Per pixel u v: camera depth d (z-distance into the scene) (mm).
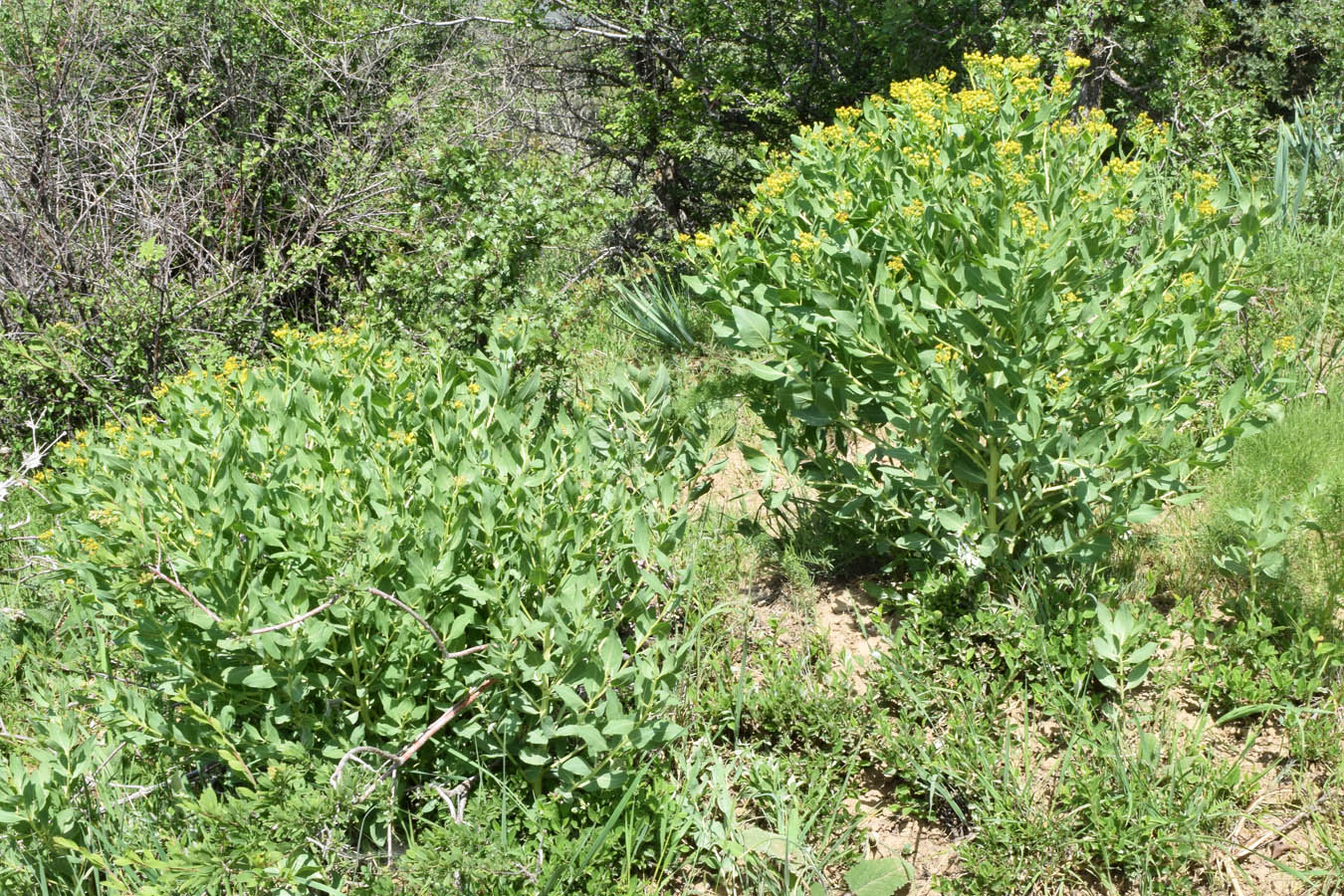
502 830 2588
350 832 2797
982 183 3424
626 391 4086
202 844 2299
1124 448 3234
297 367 3873
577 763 2695
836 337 3455
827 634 3549
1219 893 2678
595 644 2760
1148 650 3102
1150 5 8477
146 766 3082
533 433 3514
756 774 3031
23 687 3594
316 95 8820
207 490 2834
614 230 10234
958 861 2875
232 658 2680
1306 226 6578
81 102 6891
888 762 3070
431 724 2750
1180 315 3260
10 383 5371
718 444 4191
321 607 2479
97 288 5887
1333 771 2924
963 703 3178
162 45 8391
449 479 2896
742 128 10672
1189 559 3781
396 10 9781
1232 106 8992
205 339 5922
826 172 3818
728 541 4086
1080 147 3746
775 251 3826
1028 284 3070
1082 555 3389
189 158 7375
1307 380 4656
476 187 6688
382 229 6879
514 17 10383
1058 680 3242
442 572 2693
